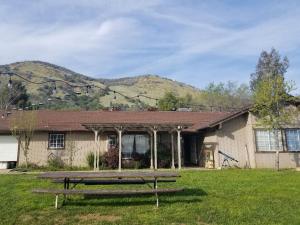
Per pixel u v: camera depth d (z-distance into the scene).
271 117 20.67
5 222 6.93
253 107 21.59
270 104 20.44
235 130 22.20
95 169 20.41
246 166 21.80
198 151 25.56
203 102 65.62
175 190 8.59
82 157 23.48
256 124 21.98
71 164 23.12
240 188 11.24
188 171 18.33
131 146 24.08
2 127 23.12
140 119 26.39
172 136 22.38
